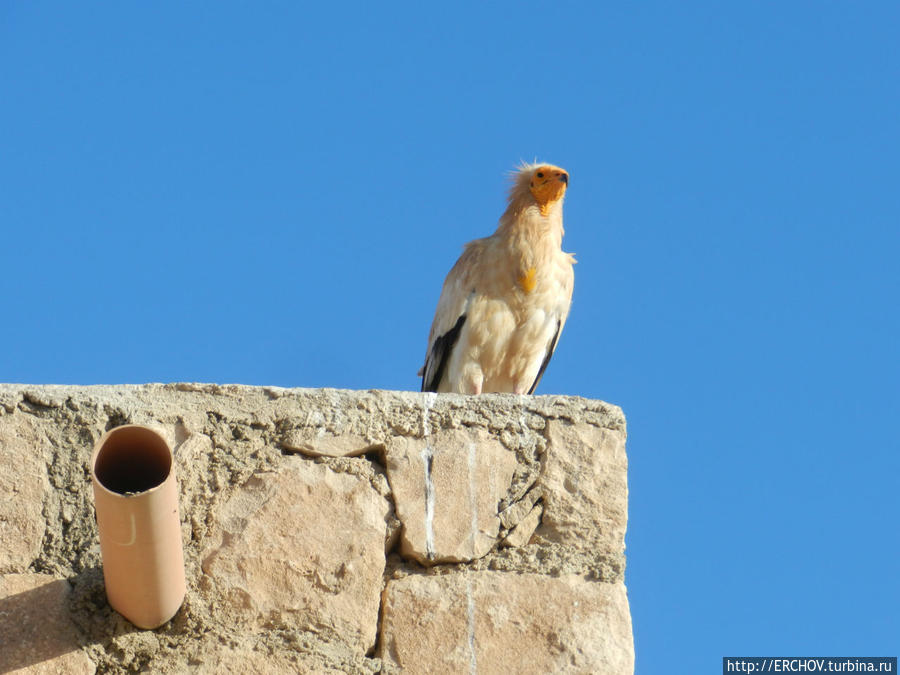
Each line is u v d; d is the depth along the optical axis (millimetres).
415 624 10164
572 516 10773
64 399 10789
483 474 10883
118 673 9672
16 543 10133
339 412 11039
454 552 10531
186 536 10312
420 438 11000
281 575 10234
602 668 10039
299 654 9906
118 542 8836
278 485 10609
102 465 8883
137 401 10906
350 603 10203
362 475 10758
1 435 10531
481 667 10016
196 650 9812
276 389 11109
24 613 9781
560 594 10375
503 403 11234
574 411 11250
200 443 10766
